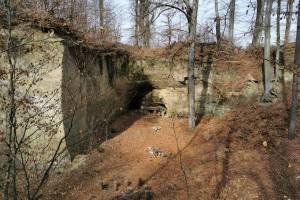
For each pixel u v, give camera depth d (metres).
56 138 11.15
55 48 11.09
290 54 16.12
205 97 17.20
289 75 15.49
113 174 11.40
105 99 15.57
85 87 13.20
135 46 19.20
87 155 12.51
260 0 15.97
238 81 16.61
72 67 12.12
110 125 16.02
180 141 14.54
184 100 17.84
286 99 14.61
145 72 18.09
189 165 11.76
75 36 12.92
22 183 7.34
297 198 8.88
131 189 10.18
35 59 10.59
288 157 11.02
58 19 12.12
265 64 15.37
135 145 14.11
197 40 16.11
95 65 14.39
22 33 9.59
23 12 10.51
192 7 14.94
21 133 10.58
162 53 18.12
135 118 18.03
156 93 18.75
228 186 9.86
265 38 15.27
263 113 13.93
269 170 10.48
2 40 6.70
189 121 15.71
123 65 18.00
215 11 17.53
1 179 5.79
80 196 9.91
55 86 11.08
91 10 22.53
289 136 12.16
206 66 17.23
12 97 5.50
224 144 13.12
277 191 9.33
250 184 9.81
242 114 14.64
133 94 18.78
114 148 13.59
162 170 11.59
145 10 15.34
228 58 17.08
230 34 18.23
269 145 12.09
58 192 9.70
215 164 11.48
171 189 10.13
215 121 15.92
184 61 17.48
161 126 16.67
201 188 10.00
